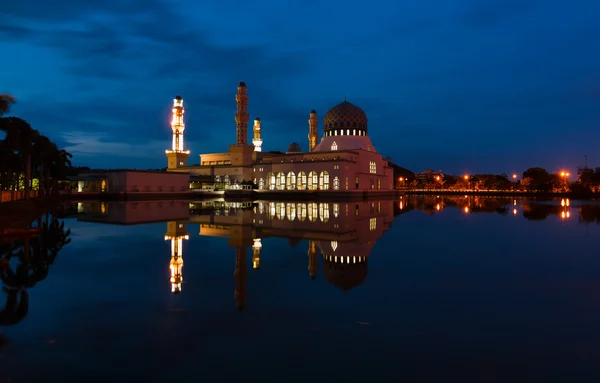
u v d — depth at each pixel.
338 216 53.69
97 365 9.81
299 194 124.44
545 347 10.74
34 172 94.56
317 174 124.75
